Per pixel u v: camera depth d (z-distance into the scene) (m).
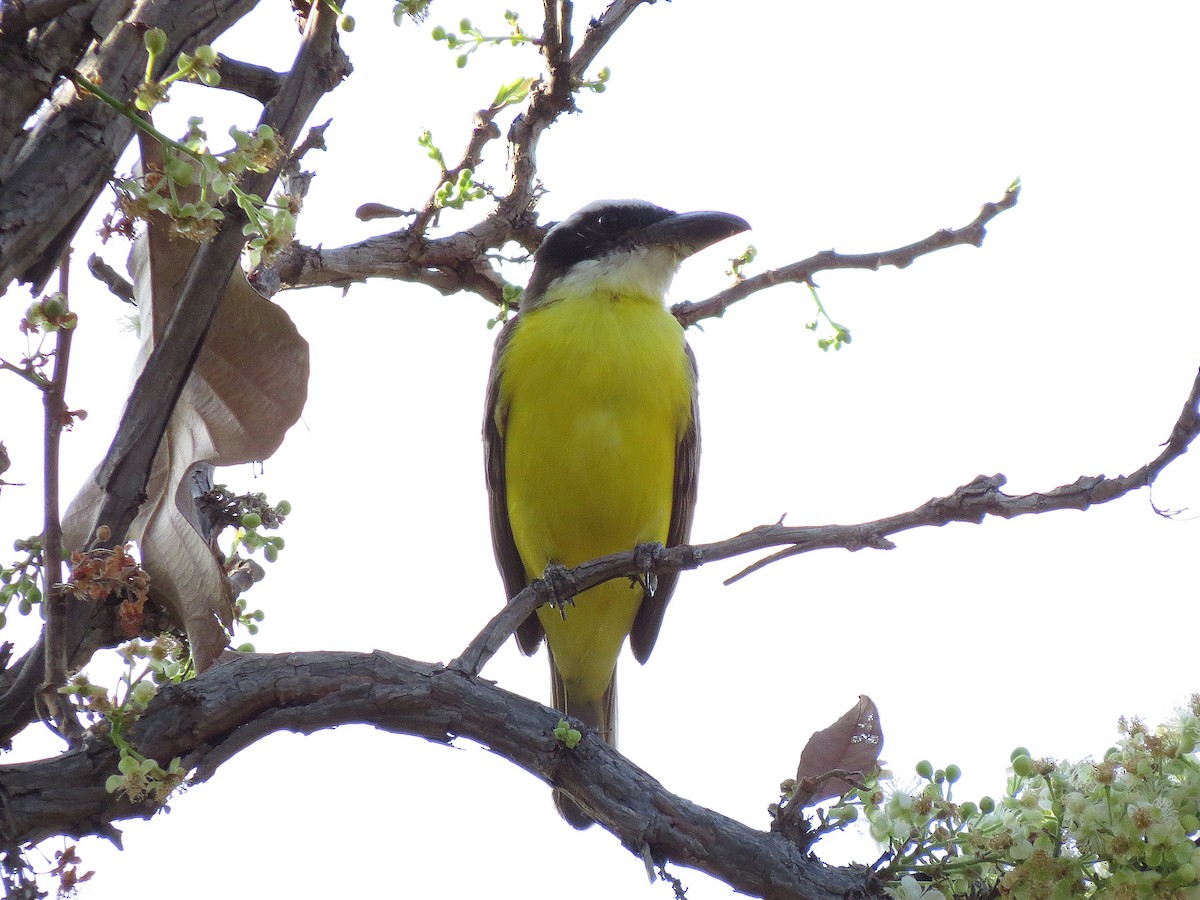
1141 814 5.63
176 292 6.79
